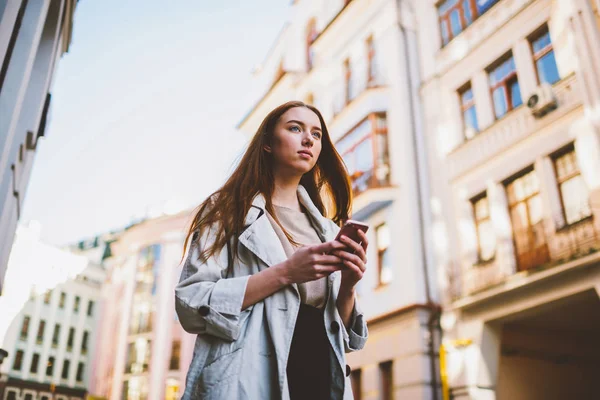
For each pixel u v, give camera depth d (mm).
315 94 14648
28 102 4176
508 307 8391
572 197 7809
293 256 1067
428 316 9547
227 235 1182
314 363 1076
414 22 12344
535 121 8609
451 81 10805
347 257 1044
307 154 1374
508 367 9250
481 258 9164
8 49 3021
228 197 1252
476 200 9594
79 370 28891
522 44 9203
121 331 26750
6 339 26828
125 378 25062
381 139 11352
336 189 1662
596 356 10180
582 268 7352
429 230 10281
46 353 28469
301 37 16766
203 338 1068
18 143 3623
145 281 26609
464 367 8758
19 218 4461
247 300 1045
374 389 10117
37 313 28547
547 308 8055
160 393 23109
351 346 1236
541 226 8148
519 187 8758
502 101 9531
